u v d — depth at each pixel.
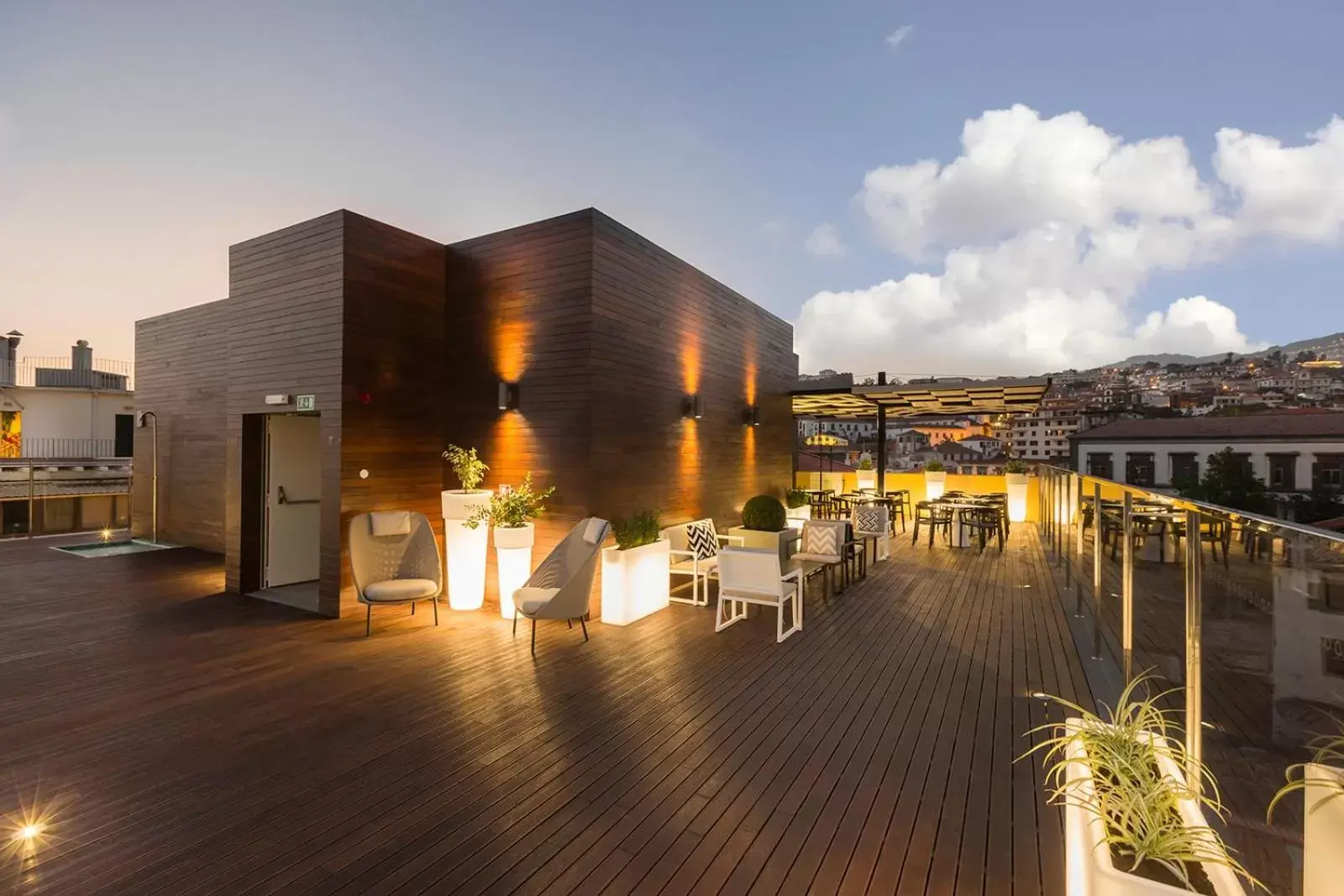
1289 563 2.11
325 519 5.91
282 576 7.07
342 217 5.79
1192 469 30.95
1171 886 1.33
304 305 6.09
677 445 7.46
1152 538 3.69
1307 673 2.14
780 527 8.16
